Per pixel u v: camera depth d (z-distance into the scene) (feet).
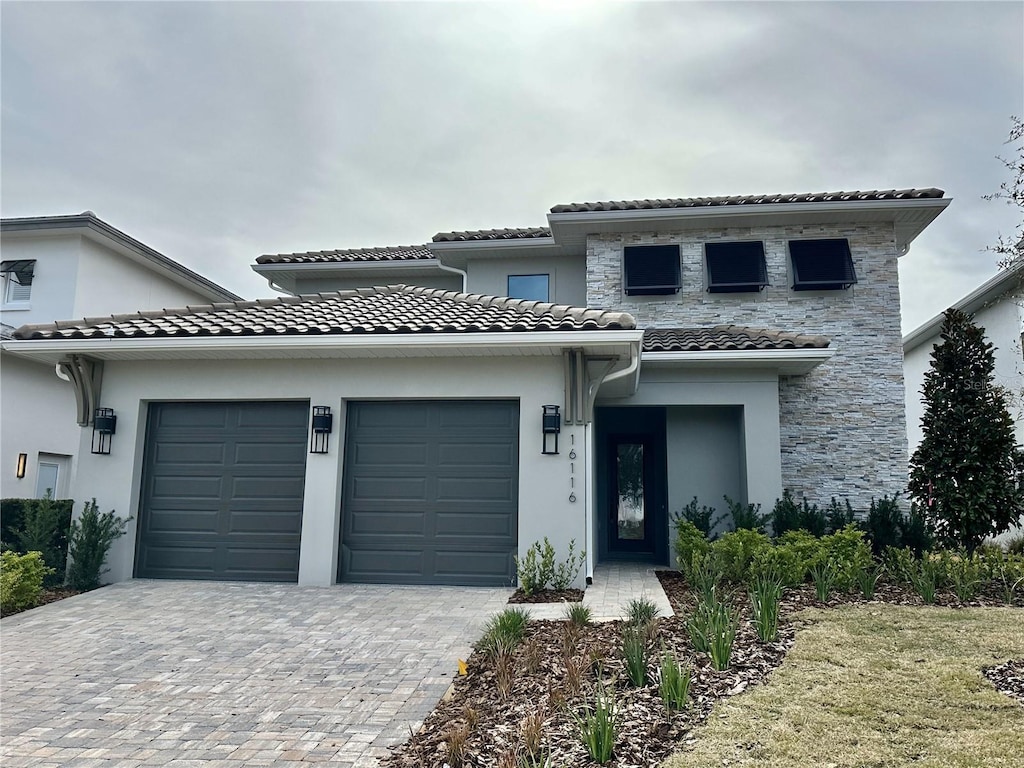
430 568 35.24
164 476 37.83
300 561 35.58
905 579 31.45
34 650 25.89
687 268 51.90
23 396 54.70
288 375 37.22
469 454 35.94
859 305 49.62
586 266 55.42
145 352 36.22
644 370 44.37
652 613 25.82
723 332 46.03
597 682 19.47
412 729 18.56
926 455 36.78
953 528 35.55
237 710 20.26
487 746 16.61
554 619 27.50
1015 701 17.20
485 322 34.73
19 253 60.44
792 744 15.07
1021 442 57.31
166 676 23.08
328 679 22.48
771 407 43.37
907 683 18.51
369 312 39.50
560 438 34.76
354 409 37.17
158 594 33.55
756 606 24.02
